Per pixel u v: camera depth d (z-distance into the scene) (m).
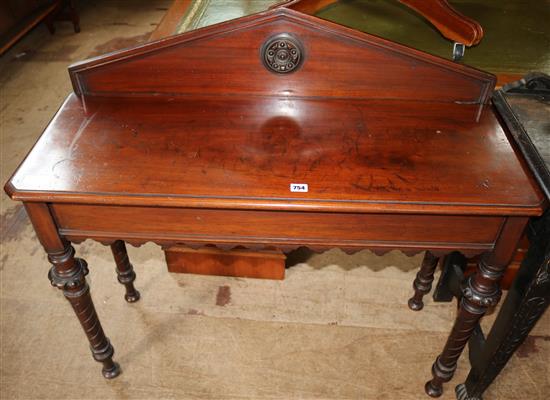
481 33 1.49
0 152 2.30
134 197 0.92
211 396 1.40
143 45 1.12
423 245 1.02
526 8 1.99
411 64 1.12
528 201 0.91
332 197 0.91
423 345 1.53
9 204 2.05
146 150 1.02
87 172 0.97
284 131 1.07
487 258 1.05
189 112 1.13
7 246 1.87
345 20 1.82
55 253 1.07
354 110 1.14
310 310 1.63
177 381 1.43
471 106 1.16
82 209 0.99
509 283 1.64
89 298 1.22
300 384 1.43
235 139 1.05
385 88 1.16
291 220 0.98
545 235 0.99
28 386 1.41
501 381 1.43
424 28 1.76
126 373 1.45
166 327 1.58
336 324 1.59
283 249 1.05
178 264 1.73
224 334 1.56
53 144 1.04
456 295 1.49
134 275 1.61
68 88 2.79
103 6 3.78
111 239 1.06
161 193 0.92
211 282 1.74
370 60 1.12
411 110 1.14
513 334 1.16
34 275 1.75
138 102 1.16
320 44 1.10
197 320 1.60
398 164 0.99
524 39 1.72
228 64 1.14
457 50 1.37
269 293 1.69
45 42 3.29
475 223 0.97
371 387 1.42
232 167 0.98
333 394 1.40
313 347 1.52
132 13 3.68
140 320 1.60
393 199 0.91
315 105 1.15
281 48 1.11
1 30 2.69
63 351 1.50
